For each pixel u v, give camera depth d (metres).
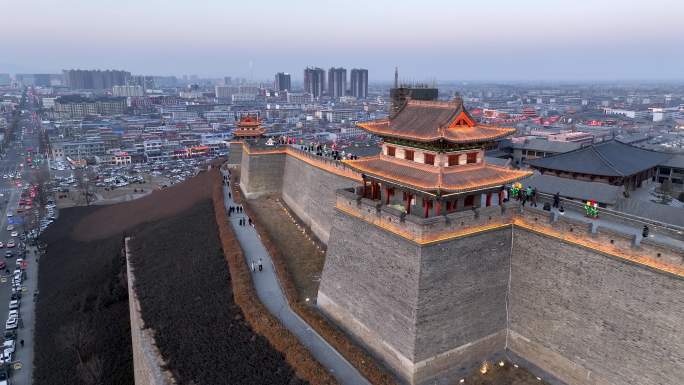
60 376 65.19
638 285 33.94
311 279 59.03
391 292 41.44
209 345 49.19
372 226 44.00
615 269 35.34
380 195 49.78
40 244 126.19
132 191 184.25
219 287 60.09
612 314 35.72
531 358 42.38
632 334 34.50
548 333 40.66
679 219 54.88
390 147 47.41
